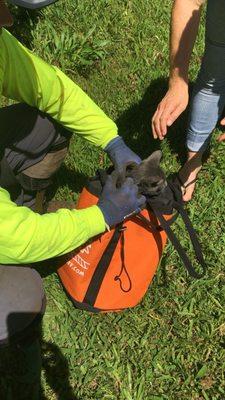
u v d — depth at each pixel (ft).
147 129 6.20
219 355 4.83
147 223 4.24
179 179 5.59
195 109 5.06
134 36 7.02
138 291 4.76
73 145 5.94
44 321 5.04
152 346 4.91
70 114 4.24
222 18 4.28
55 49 6.80
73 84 4.24
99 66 6.84
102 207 3.90
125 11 7.25
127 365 4.78
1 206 3.50
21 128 4.41
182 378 4.75
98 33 7.03
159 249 4.51
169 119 4.62
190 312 5.03
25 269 4.13
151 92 6.49
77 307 4.92
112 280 4.62
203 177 5.86
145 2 7.30
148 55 6.84
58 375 4.80
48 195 5.66
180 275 5.22
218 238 5.45
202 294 5.12
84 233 3.84
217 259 5.30
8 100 6.30
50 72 4.09
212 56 4.62
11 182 4.60
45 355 4.89
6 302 3.98
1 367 4.80
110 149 4.31
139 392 4.63
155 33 7.00
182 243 5.38
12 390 4.71
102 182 4.24
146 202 4.12
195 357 4.82
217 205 5.64
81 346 4.91
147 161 4.02
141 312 5.06
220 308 5.04
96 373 4.78
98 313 5.00
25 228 3.57
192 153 5.38
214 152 6.02
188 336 4.92
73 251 4.58
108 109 6.39
